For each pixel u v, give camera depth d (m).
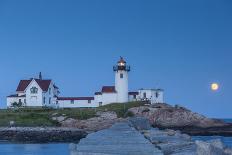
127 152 25.09
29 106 109.75
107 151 25.66
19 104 109.94
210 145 20.05
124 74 113.81
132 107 100.44
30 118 92.31
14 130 83.94
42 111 100.19
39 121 90.56
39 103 110.50
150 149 25.98
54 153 54.19
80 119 92.81
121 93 113.38
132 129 40.25
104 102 113.56
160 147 27.23
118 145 28.39
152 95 115.62
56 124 91.06
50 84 114.00
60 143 76.62
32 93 110.94
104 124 92.25
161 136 35.22
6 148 63.72
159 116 98.25
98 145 28.58
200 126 98.50
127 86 114.06
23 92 112.81
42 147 65.56
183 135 36.97
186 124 98.56
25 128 85.12
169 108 100.50
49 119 92.50
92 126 91.38
